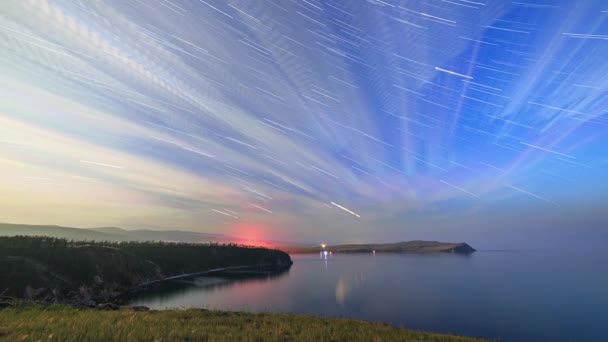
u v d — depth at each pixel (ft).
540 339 138.41
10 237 199.82
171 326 43.11
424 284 318.86
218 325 49.37
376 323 70.74
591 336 144.56
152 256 331.98
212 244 524.93
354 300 221.25
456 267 554.46
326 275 407.64
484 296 247.50
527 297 245.86
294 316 69.77
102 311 60.80
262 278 356.59
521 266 597.11
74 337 32.48
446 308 198.08
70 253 207.62
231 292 240.73
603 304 220.02
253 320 55.93
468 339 57.67
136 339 33.40
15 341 30.53
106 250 246.88
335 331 48.57
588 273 463.01
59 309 61.41
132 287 231.09
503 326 157.79
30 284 154.92
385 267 555.28
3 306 65.26
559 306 213.46
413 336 52.80
